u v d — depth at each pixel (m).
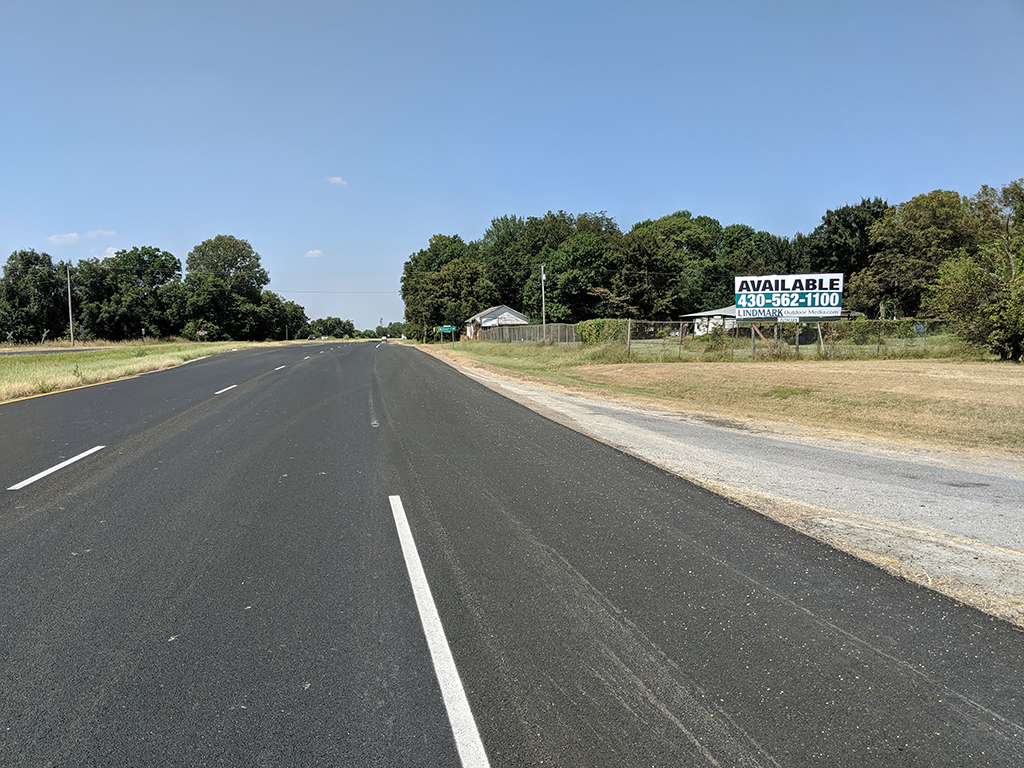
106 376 19.73
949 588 4.03
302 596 3.93
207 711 2.77
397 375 21.39
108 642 3.37
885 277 48.22
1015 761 2.42
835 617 3.63
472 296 84.56
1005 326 20.23
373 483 6.77
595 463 7.74
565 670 3.08
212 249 110.19
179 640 3.39
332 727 2.66
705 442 9.30
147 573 4.30
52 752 2.51
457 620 3.61
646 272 67.31
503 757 2.45
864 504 5.94
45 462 7.79
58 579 4.20
